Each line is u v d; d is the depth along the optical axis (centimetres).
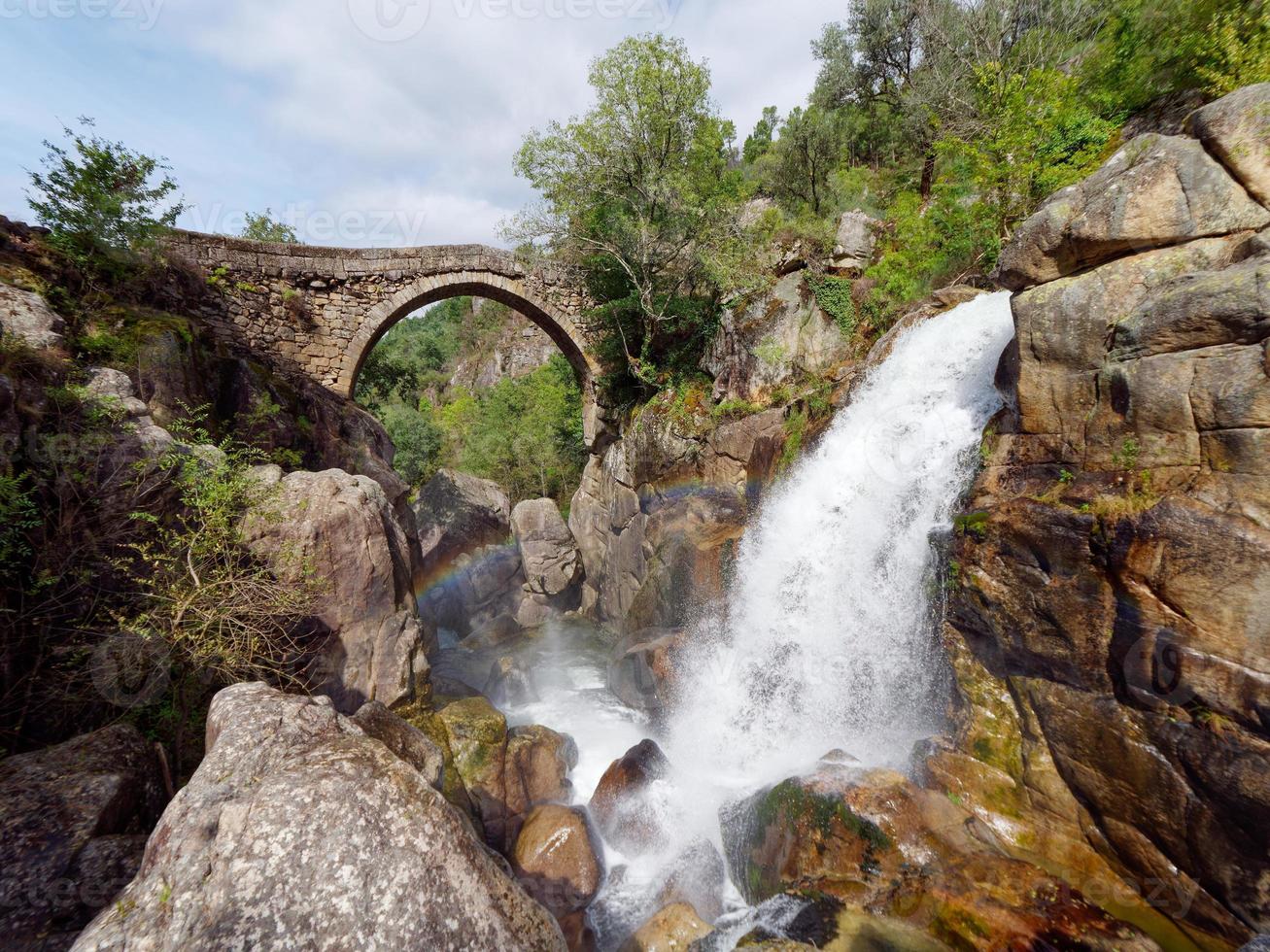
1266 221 533
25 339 715
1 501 551
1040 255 701
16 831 420
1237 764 449
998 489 714
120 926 306
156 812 534
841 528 994
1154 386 544
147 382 927
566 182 1778
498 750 866
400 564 945
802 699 997
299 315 1722
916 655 813
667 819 819
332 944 304
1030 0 1955
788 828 660
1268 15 873
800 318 1532
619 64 1666
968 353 905
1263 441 464
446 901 339
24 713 561
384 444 1778
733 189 1958
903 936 518
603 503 2152
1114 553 548
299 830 338
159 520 709
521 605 2127
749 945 521
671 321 1894
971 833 603
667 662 1203
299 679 758
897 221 1527
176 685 640
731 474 1527
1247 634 453
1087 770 570
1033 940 470
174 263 1403
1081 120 1143
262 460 1127
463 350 6869
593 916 696
